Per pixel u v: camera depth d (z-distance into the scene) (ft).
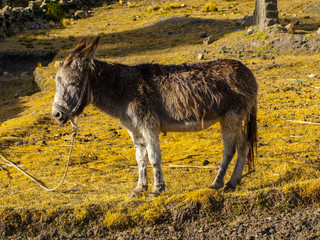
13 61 89.04
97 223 16.76
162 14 113.09
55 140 34.32
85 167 26.61
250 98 17.90
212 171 23.61
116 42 90.02
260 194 17.48
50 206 17.62
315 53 61.57
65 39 99.09
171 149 29.73
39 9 122.31
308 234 15.29
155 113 17.25
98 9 134.31
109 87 17.06
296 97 42.60
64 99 16.42
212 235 15.90
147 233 16.30
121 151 30.25
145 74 17.43
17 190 22.06
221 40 76.54
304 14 92.38
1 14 106.83
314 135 29.43
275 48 65.62
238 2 117.70
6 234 16.69
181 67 17.70
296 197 17.43
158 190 18.10
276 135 30.50
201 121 17.46
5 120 47.14
